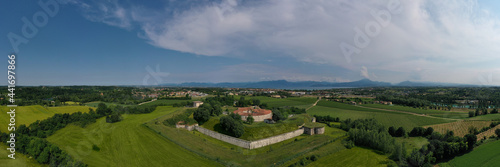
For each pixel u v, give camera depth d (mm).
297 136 97312
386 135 84125
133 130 84250
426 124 119125
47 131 77188
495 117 116750
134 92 197625
